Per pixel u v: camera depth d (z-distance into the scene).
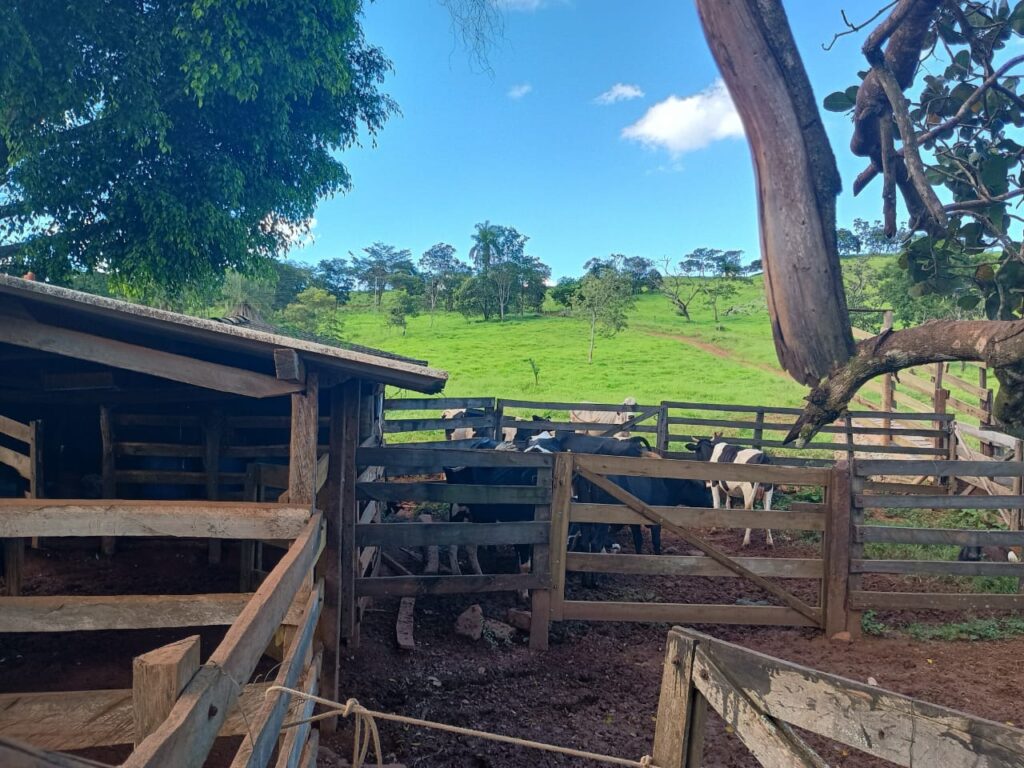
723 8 1.98
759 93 1.98
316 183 13.75
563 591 5.84
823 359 2.08
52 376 5.41
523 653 5.70
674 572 6.00
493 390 26.48
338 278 100.69
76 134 10.86
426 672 5.25
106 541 6.76
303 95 12.82
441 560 7.79
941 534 6.06
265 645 2.24
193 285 13.07
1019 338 1.73
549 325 52.19
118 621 3.17
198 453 6.85
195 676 1.64
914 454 11.74
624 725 4.61
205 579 6.28
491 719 4.66
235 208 12.03
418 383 4.16
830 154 2.02
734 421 13.01
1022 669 5.34
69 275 11.88
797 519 6.07
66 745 3.05
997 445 9.77
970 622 6.28
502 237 80.81
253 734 2.15
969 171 2.63
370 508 6.84
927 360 1.98
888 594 6.07
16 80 9.55
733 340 42.53
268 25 11.05
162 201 10.77
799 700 1.74
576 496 7.44
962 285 2.54
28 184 10.57
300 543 3.21
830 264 2.02
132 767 1.18
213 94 10.98
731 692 1.92
